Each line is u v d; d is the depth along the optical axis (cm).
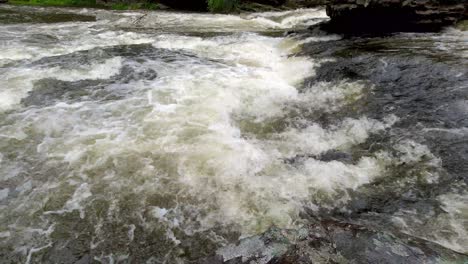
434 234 366
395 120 586
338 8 1053
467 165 457
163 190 448
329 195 443
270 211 419
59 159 500
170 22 1510
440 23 978
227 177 471
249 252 330
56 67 830
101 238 387
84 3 2091
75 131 569
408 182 452
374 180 466
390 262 289
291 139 578
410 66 733
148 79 782
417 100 625
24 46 986
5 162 494
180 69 848
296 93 734
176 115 622
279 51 1025
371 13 1017
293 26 1416
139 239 387
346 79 747
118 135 558
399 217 397
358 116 621
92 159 500
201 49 1023
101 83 758
